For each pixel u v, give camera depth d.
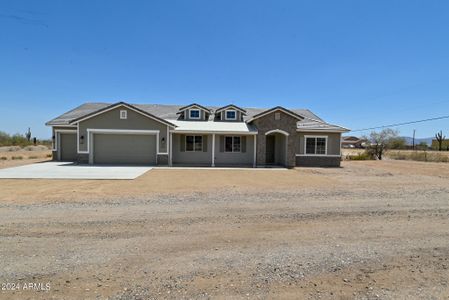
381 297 3.39
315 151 22.62
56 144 23.02
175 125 20.61
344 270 4.11
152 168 18.41
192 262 4.28
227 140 22.36
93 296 3.28
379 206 8.22
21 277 3.71
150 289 3.47
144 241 5.10
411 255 4.70
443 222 6.67
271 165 22.52
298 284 3.68
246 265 4.21
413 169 20.83
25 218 6.35
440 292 3.53
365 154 35.22
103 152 20.62
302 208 7.82
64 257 4.35
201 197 9.09
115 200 8.40
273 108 21.30
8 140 45.06
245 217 6.80
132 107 20.20
